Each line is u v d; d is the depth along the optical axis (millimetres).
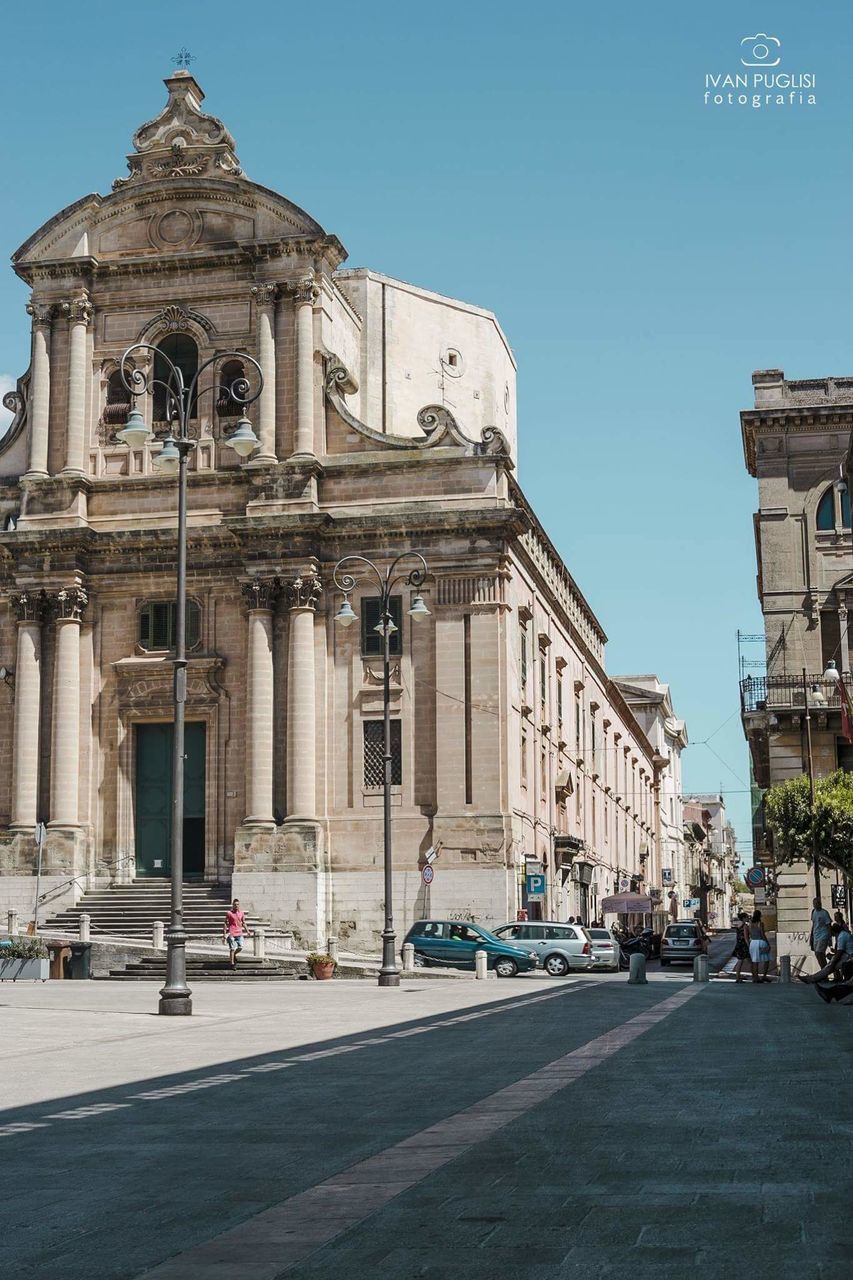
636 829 107125
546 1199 9102
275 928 53344
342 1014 28719
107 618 58031
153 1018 27641
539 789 62406
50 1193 9992
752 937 46156
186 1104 14812
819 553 57094
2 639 58125
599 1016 27516
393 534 55531
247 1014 28812
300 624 55188
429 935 51312
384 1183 9852
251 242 57469
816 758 55812
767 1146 10953
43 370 58906
